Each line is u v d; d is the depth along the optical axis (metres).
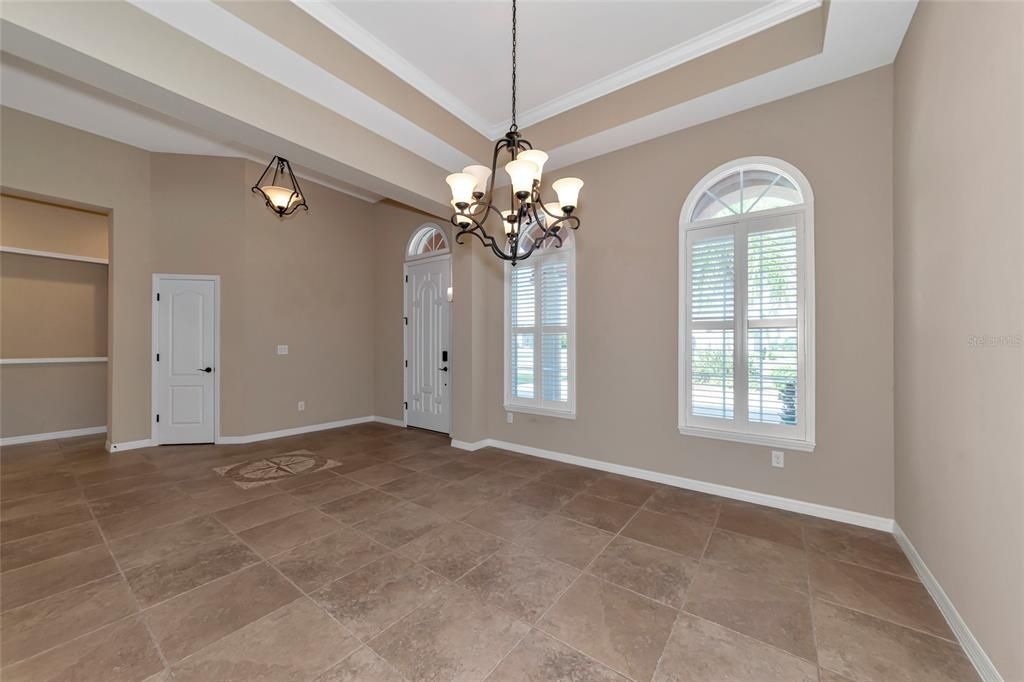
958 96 1.67
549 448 4.18
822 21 2.41
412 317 5.68
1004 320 1.38
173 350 4.71
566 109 3.51
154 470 3.83
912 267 2.21
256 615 1.83
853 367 2.68
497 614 1.85
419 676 1.51
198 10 2.15
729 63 2.74
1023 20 1.24
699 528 2.67
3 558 2.30
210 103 2.38
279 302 5.14
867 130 2.62
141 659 1.58
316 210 5.50
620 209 3.64
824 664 1.57
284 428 5.18
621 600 1.95
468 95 3.42
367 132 3.27
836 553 2.35
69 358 4.98
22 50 1.91
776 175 2.98
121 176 4.41
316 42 2.56
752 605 1.91
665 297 3.41
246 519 2.81
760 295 2.99
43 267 4.86
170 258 4.67
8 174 3.71
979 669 1.52
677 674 1.52
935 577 1.94
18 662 1.56
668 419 3.42
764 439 2.95
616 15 2.56
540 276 4.20
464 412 4.58
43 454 4.34
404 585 2.06
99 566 2.22
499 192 4.46
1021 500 1.30
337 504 3.06
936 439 1.93
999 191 1.39
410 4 2.49
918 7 2.07
